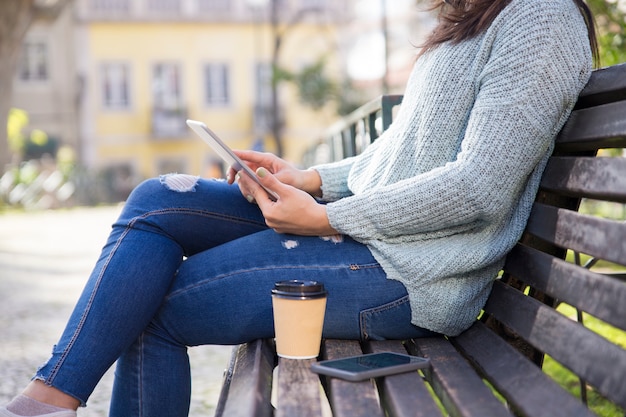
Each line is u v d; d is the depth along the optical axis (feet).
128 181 69.92
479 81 5.17
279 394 4.20
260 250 5.33
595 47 5.46
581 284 4.26
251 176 5.34
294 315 4.88
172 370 5.33
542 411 3.73
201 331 5.30
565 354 4.11
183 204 5.75
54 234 35.24
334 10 95.25
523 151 4.91
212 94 96.78
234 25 96.48
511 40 5.00
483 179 4.89
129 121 94.63
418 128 5.42
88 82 92.79
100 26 92.99
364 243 5.32
